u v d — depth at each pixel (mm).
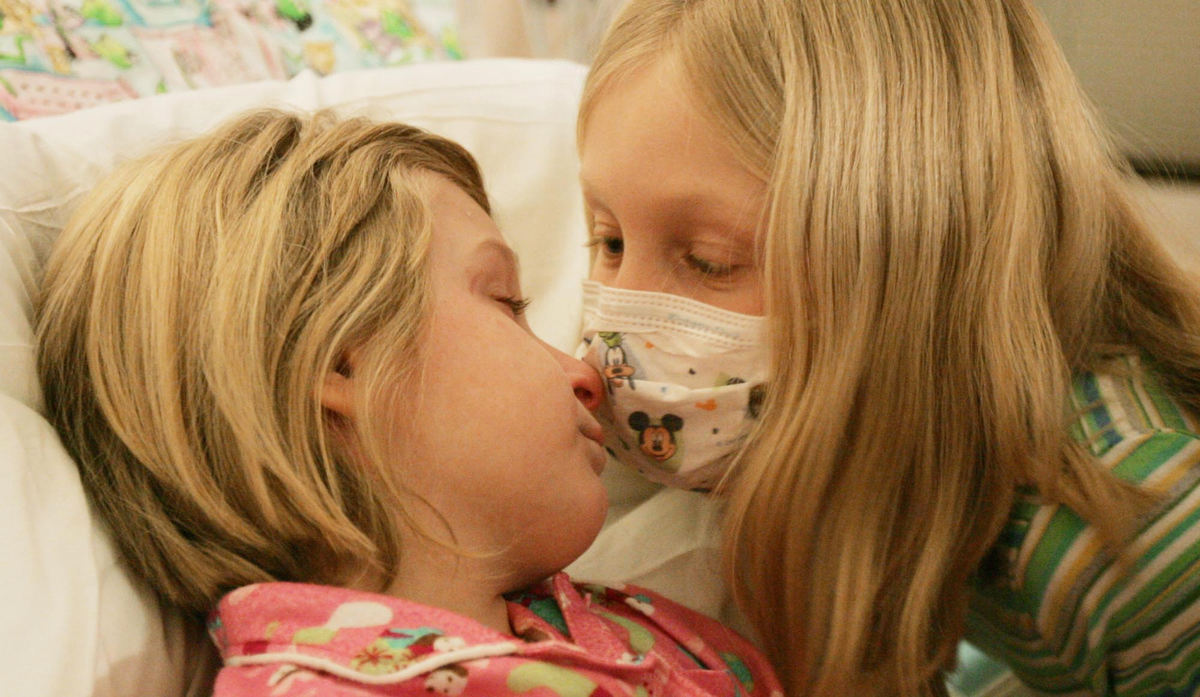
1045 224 624
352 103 911
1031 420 604
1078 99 650
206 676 580
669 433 688
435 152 645
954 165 594
